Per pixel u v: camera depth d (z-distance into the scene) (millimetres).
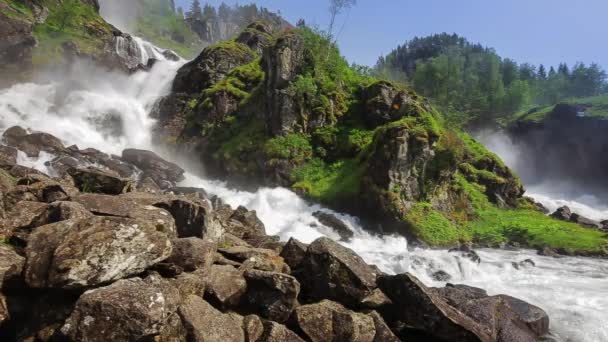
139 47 57406
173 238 7883
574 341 9625
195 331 6062
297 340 7020
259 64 37000
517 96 68375
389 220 20578
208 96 33969
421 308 7992
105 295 5477
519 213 25141
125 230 6312
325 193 23359
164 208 9000
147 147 34062
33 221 7453
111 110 34906
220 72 39688
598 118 54656
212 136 31531
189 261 7445
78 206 7664
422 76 65250
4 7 44500
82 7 58188
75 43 49375
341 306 7914
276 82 28109
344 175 24281
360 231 20406
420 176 21844
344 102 28672
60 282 5539
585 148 55938
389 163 20922
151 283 6047
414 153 21156
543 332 9570
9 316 5773
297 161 25875
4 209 7680
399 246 19141
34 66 42219
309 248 8875
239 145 28594
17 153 20031
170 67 49438
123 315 5367
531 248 20547
